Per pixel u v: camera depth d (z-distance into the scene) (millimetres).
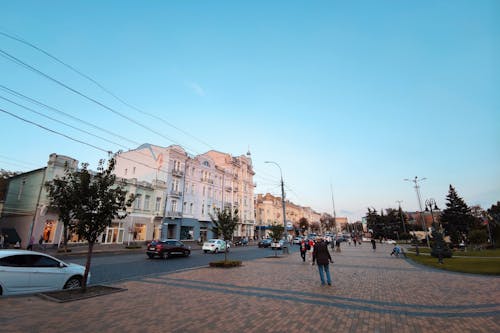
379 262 20000
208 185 51219
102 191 9391
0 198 34312
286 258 23141
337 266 17188
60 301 7438
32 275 8383
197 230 47406
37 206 27203
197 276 12539
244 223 60969
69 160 30109
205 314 6637
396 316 6566
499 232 42156
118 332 5363
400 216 76750
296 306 7414
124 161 46844
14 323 5648
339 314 6695
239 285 10383
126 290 9289
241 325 5871
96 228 9102
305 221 92500
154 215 39000
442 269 15914
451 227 52562
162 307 7215
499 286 10477
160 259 21719
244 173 63875
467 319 6355
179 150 45062
